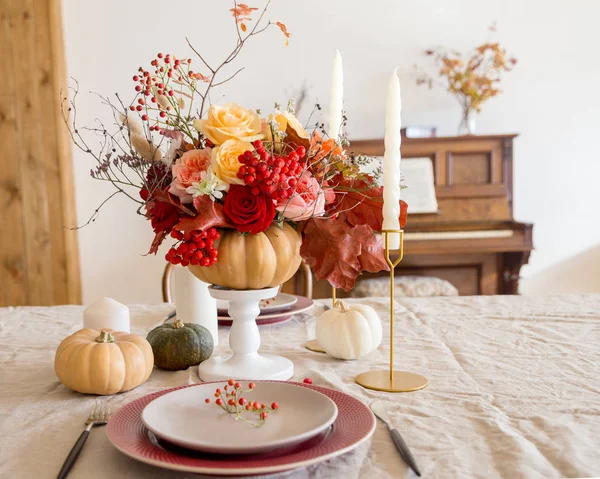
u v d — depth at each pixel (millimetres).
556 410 884
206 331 1170
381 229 1002
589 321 1438
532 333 1341
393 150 960
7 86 3258
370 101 3607
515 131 3682
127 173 3471
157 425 748
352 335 1161
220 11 3486
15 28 3234
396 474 689
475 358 1161
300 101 3529
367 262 1027
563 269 3805
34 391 1012
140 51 3469
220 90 3535
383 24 3557
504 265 3400
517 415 865
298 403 819
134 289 3588
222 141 958
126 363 989
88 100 3453
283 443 651
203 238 913
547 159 3715
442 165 3332
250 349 1076
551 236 3775
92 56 3443
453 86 3486
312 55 3555
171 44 3484
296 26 3531
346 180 1049
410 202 3289
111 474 695
